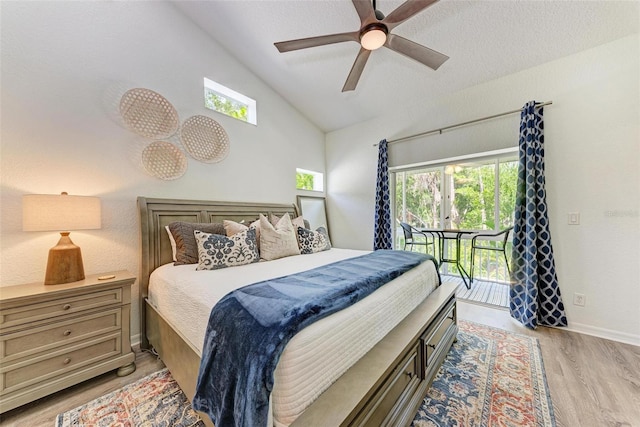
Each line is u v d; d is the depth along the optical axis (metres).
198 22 2.69
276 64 3.08
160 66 2.41
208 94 2.91
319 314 0.97
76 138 1.92
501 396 1.45
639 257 2.01
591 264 2.20
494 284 3.75
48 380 1.42
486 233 3.39
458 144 3.00
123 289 1.72
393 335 1.31
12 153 1.67
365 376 0.98
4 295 1.36
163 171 2.40
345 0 2.19
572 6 1.93
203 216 2.58
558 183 2.34
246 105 3.30
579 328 2.25
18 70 1.69
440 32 2.28
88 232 1.96
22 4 1.72
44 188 1.78
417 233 4.31
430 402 1.41
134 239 2.20
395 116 3.56
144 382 1.61
